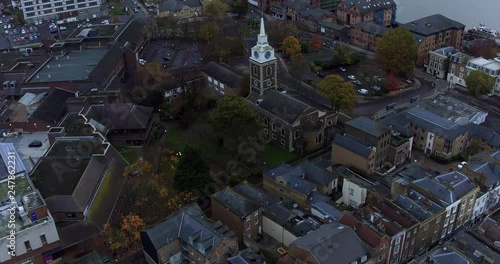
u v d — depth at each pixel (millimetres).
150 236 101000
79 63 189750
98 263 96562
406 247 105375
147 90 178125
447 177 117375
